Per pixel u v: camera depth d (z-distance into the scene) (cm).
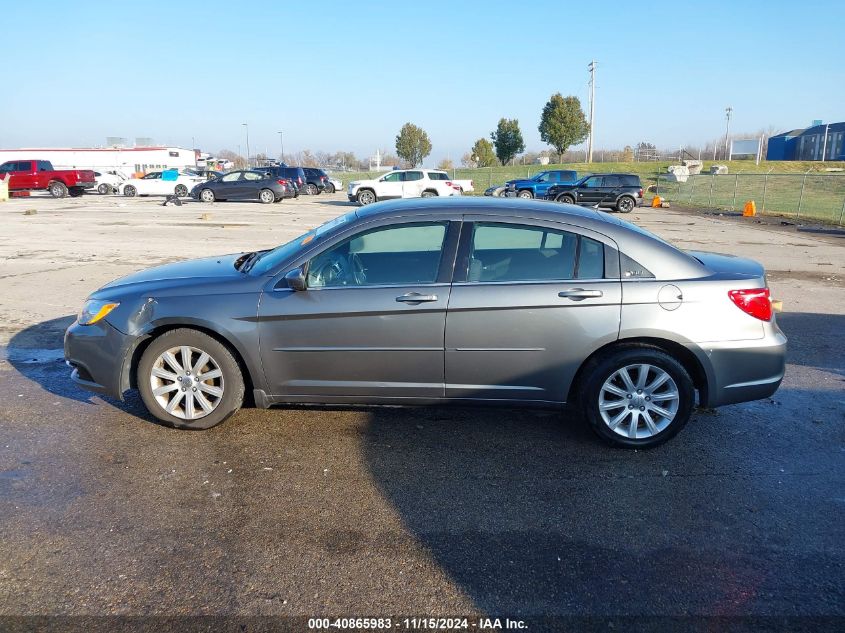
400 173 2997
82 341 445
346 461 411
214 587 287
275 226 1873
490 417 486
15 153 5888
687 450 434
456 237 425
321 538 327
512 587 291
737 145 8338
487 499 367
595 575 300
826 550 322
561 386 424
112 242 1455
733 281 419
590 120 6688
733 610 277
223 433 449
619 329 412
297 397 440
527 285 416
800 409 511
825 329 768
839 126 8119
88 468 395
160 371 441
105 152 6009
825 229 2052
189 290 436
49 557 307
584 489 380
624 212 2827
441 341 418
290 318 421
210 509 352
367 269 431
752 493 378
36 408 489
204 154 8156
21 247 1362
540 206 441
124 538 323
